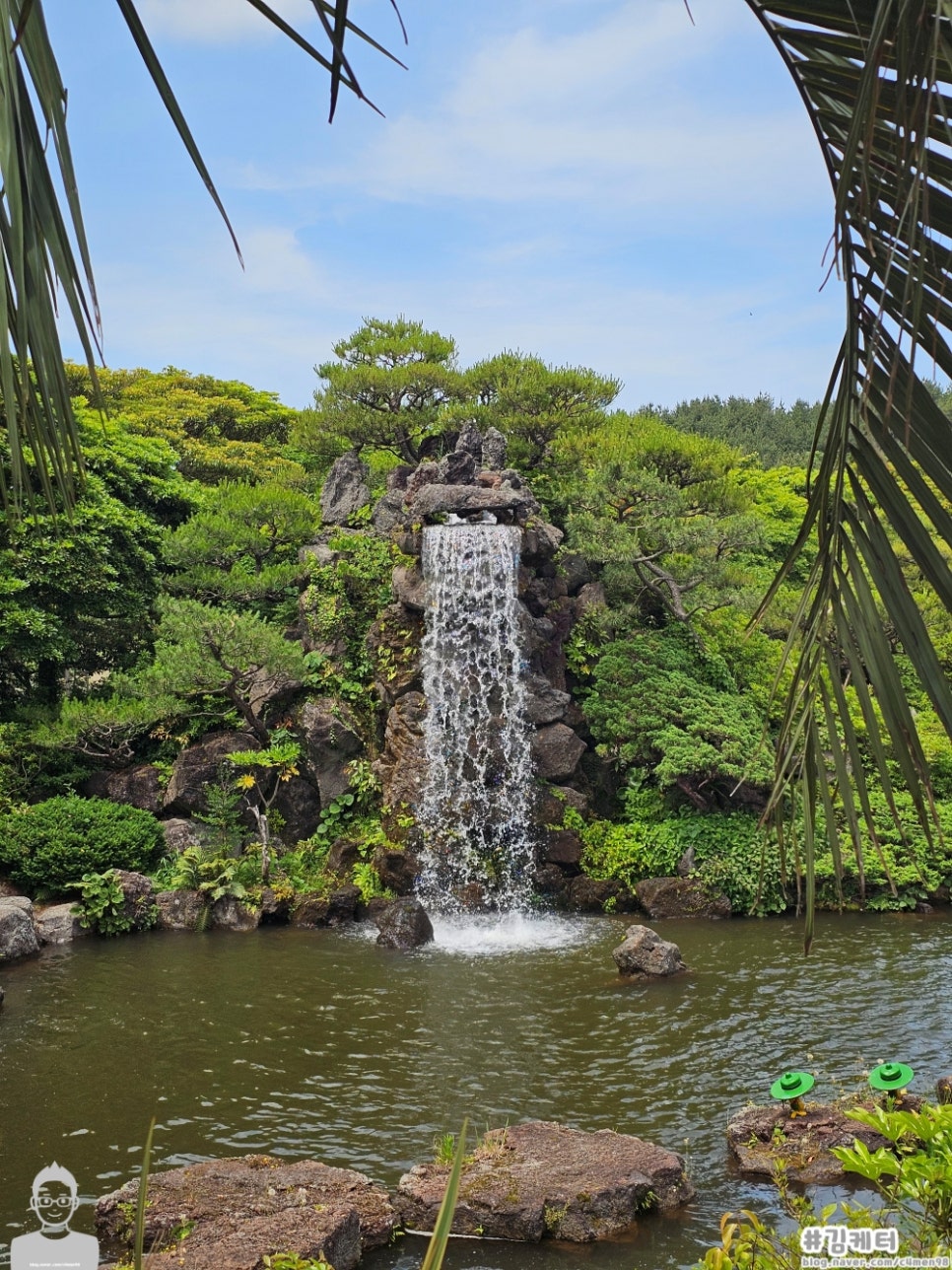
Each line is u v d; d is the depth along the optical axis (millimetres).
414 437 33156
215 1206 9055
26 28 1896
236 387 48250
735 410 69062
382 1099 12102
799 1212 5230
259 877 21859
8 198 1861
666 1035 14094
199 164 1943
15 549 24281
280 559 28906
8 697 26219
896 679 2566
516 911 21797
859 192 2312
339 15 1851
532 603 24672
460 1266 8664
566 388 31297
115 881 20344
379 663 24547
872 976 16625
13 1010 15492
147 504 29453
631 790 24250
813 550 29859
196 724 24984
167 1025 14750
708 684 25969
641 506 26266
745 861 21906
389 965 17797
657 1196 9555
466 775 22969
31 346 2025
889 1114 5223
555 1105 11883
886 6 1955
